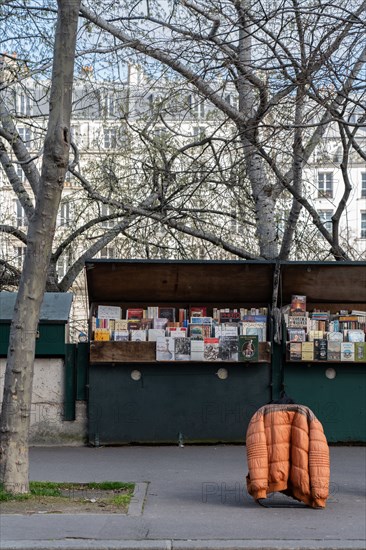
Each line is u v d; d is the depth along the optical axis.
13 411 8.42
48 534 7.01
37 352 12.12
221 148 15.13
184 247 18.84
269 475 8.18
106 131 18.25
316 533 7.20
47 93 15.66
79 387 12.21
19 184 17.20
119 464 10.66
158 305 12.99
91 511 7.90
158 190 16.72
